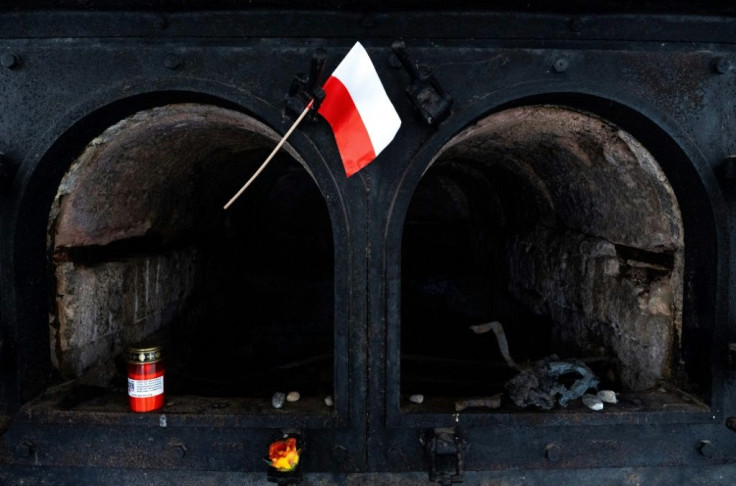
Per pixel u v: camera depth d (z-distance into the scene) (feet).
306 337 13.89
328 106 6.16
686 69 6.41
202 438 6.61
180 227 10.94
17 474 6.77
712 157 6.47
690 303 6.95
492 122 7.14
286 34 6.30
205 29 6.31
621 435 6.67
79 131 6.47
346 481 6.78
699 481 6.88
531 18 6.32
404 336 13.64
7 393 6.56
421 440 6.50
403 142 6.33
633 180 7.39
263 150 11.39
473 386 8.70
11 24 6.34
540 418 6.45
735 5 6.22
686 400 6.82
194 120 7.38
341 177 6.32
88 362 7.80
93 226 7.80
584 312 9.36
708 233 6.55
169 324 10.37
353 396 6.43
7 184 6.36
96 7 6.25
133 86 6.29
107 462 6.63
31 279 6.73
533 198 11.09
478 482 6.88
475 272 15.97
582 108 6.77
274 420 6.40
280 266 16.43
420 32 6.31
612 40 6.38
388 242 6.31
